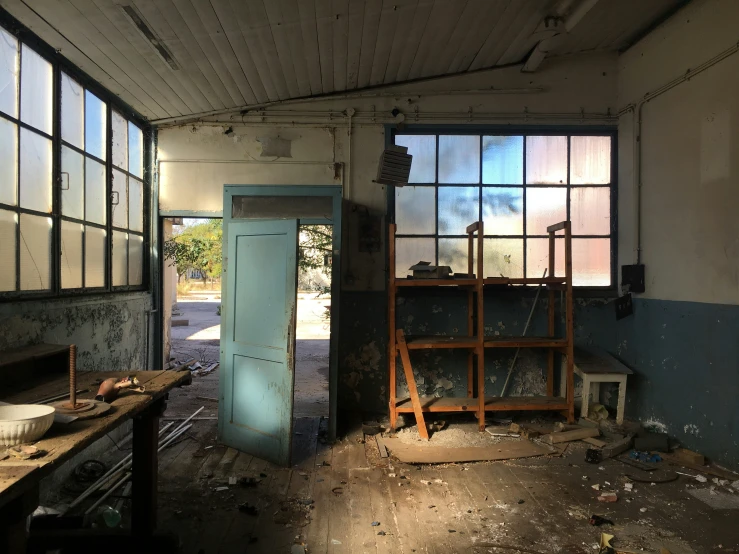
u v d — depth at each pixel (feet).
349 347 14.56
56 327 9.25
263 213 13.52
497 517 8.75
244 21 9.50
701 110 11.53
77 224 10.41
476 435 12.91
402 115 14.65
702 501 9.40
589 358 14.11
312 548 7.73
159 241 14.64
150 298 14.32
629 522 8.59
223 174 14.61
